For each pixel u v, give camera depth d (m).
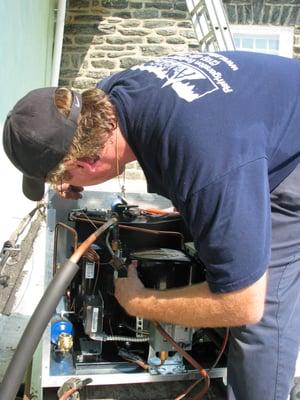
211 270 1.12
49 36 4.99
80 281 1.68
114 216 1.59
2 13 2.47
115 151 1.25
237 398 1.44
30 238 1.87
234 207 1.06
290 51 5.34
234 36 5.32
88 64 5.36
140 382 1.52
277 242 1.43
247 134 1.12
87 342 1.62
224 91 1.18
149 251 1.55
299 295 1.46
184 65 1.29
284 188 1.38
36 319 1.04
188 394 1.62
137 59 5.38
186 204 1.11
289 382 1.43
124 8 5.32
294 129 1.28
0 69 2.44
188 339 1.53
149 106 1.18
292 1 5.25
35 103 1.17
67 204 2.02
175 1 5.32
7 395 0.99
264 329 1.39
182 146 1.10
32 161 1.19
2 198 2.33
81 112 1.19
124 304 1.36
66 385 1.38
